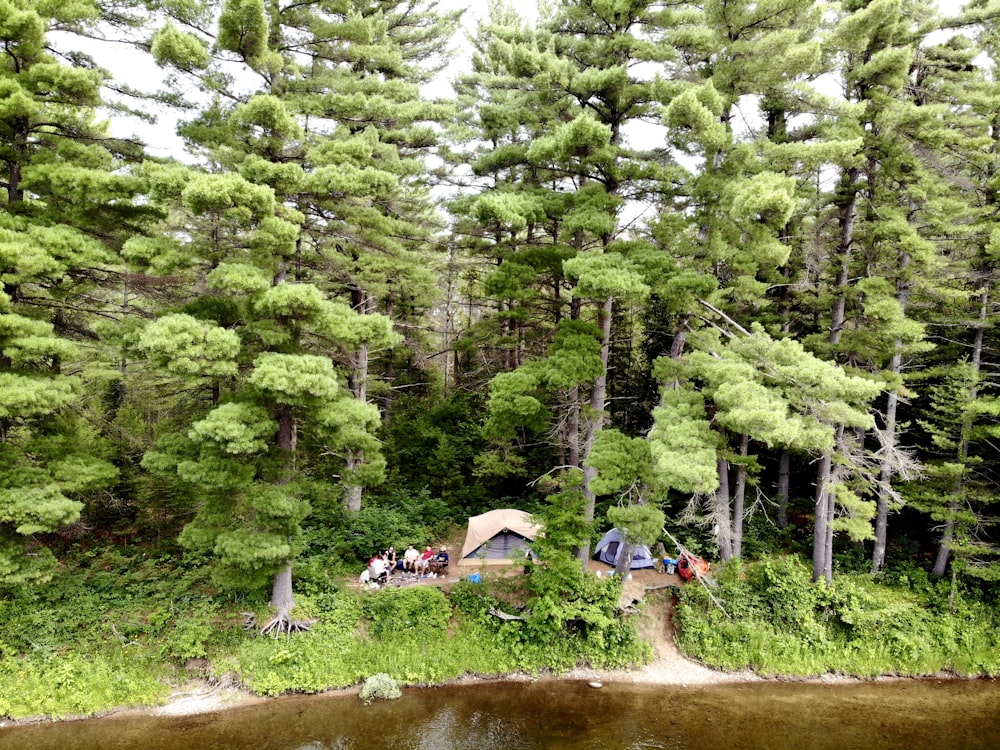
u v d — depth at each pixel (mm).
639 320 24719
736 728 14094
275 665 14492
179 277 15359
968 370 17078
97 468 14539
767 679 16172
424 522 20906
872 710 14969
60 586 15352
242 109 12969
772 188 13680
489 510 22406
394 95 19812
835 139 16453
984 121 17625
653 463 15227
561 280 19594
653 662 16422
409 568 18047
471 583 17172
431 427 24844
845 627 17188
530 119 18516
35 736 12609
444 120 21219
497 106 18359
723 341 18672
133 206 14844
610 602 16250
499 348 23312
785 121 20328
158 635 14633
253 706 13867
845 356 18516
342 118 18312
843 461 16031
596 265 14367
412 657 15344
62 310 15859
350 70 19906
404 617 15984
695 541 20141
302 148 15180
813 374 13281
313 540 18297
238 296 14164
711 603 17469
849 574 18891
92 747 12383
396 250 18375
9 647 13680
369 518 19547
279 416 14555
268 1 16188
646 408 24719
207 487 13078
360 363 20031
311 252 17406
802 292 19625
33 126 14164
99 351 17453
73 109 15172
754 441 22562
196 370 11617
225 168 15164
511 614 16406
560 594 16344
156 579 16203
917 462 16750
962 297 17094
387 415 26609
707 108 15320
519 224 14984
